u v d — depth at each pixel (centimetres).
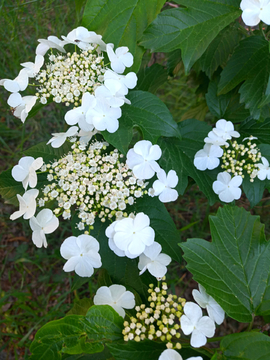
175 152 20
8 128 42
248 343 14
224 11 18
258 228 16
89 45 19
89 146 19
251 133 23
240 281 16
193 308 14
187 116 34
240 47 21
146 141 17
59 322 14
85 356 18
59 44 20
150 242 17
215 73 27
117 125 17
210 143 19
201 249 16
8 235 39
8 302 36
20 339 34
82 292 35
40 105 20
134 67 19
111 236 17
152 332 14
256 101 21
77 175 18
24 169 18
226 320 34
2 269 38
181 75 43
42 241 17
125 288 16
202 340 14
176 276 37
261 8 17
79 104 19
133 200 18
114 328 14
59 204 18
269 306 15
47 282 37
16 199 20
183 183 20
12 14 35
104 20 19
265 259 16
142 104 19
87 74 18
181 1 18
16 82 19
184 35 18
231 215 16
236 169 19
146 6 19
